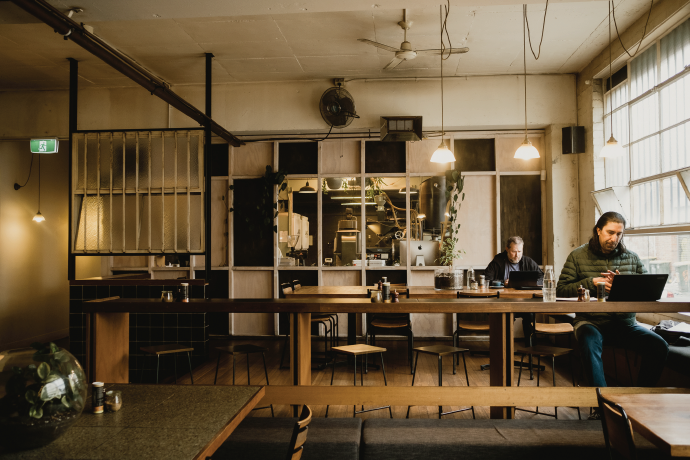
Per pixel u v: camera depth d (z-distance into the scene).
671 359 3.76
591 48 5.88
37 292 7.56
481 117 6.80
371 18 5.10
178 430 1.62
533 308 3.34
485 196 7.15
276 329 7.29
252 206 7.39
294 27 5.31
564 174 6.73
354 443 2.60
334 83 6.92
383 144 7.29
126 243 5.73
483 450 2.54
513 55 6.09
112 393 1.84
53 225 7.97
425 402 3.23
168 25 5.24
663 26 4.73
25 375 1.48
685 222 4.57
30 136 7.09
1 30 5.21
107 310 3.67
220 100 7.07
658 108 4.97
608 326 3.79
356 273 7.30
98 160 5.79
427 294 4.55
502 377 3.37
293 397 3.26
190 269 7.38
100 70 6.39
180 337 5.73
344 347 3.93
